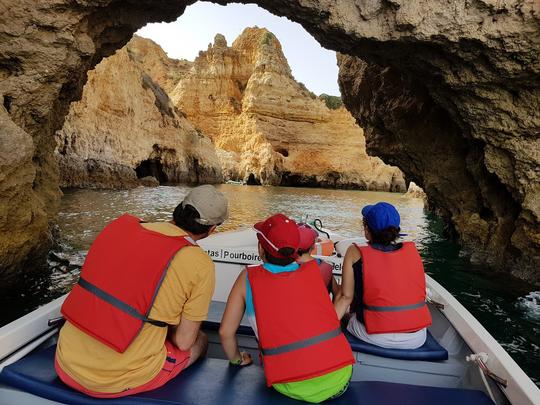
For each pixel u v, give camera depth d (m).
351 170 47.62
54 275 6.52
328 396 1.95
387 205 2.58
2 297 5.58
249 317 2.05
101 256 1.90
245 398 1.96
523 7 5.95
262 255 2.11
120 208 15.00
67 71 6.53
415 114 11.03
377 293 2.47
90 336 1.82
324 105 52.06
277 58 52.84
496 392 2.22
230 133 51.94
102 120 24.45
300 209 20.36
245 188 36.16
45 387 1.91
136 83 28.98
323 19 6.78
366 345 2.59
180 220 2.02
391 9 6.37
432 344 2.69
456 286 7.06
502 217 8.52
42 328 2.49
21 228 5.88
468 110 7.64
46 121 7.14
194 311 1.92
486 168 8.05
